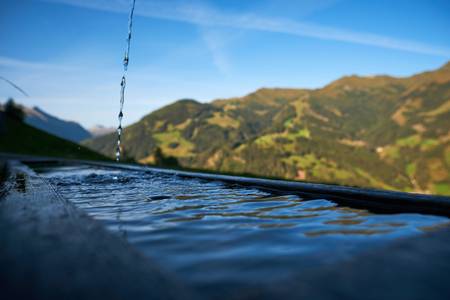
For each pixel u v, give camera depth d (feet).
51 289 2.78
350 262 3.87
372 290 3.00
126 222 6.95
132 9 26.12
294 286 3.13
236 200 10.94
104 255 3.73
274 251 4.60
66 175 23.84
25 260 3.50
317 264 3.85
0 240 4.21
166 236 5.64
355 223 6.89
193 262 4.06
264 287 3.13
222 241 5.26
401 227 6.27
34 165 43.55
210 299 2.86
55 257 3.61
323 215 7.98
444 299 2.80
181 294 2.83
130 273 3.23
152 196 12.10
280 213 8.41
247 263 4.00
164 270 3.53
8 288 2.78
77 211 6.37
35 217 5.72
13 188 10.94
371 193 9.96
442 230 5.82
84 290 2.79
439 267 3.63
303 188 12.66
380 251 4.33
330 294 2.90
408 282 3.18
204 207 9.41
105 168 35.83
